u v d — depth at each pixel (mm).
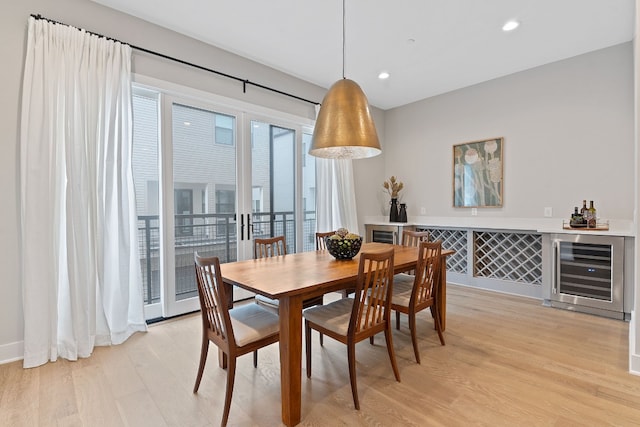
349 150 2811
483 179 4309
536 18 2809
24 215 2193
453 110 4598
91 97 2443
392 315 3246
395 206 5016
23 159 2195
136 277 2729
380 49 3354
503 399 1810
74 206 2332
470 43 3240
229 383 1628
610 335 2666
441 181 4766
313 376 2084
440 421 1634
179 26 2922
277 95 3867
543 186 3816
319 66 3764
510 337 2652
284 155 4051
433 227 4430
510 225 3975
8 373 2092
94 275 2430
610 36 3135
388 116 5438
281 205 4027
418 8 2650
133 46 2736
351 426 1605
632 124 3242
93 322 2414
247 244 3664
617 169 3328
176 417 1681
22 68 2252
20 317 2273
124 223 2629
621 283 2979
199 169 3293
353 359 1775
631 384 1944
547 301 3443
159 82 2922
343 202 4590
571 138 3605
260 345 1751
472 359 2283
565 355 2326
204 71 3217
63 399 1824
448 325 2926
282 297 1595
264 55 3486
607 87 3371
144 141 3006
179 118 3146
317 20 2828
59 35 2320
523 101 3938
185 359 2311
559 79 3664
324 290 1827
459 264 4430
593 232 3104
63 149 2344
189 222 3230
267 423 1645
